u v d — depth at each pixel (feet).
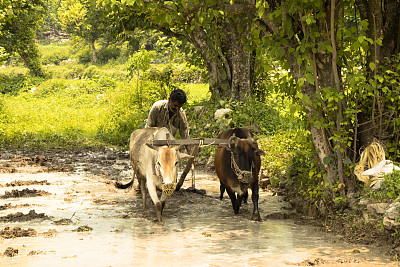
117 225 30.22
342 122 29.99
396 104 31.04
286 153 46.52
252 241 26.61
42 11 144.66
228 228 29.66
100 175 50.29
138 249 24.95
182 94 33.32
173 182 28.68
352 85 27.94
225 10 31.30
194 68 79.05
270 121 58.59
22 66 237.86
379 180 28.68
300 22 30.53
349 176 30.37
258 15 30.12
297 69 30.81
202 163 56.08
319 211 31.63
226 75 64.28
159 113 35.09
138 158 32.76
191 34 62.39
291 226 30.12
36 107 116.88
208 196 39.45
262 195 40.24
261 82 67.21
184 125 36.04
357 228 27.63
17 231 27.73
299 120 33.42
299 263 22.52
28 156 64.69
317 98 30.09
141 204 36.60
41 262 22.68
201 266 22.18
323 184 31.45
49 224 30.25
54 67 238.68
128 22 62.13
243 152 30.07
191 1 32.91
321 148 30.94
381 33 32.42
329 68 30.40
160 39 78.84
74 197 39.14
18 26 148.87
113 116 83.76
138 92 82.89
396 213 25.20
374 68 29.96
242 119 57.52
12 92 170.71
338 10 29.63
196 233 28.40
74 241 26.43
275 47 29.99
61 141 78.54
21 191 39.93
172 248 25.18
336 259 23.22
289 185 38.83
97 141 79.92
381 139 31.63
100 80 148.77
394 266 22.13
